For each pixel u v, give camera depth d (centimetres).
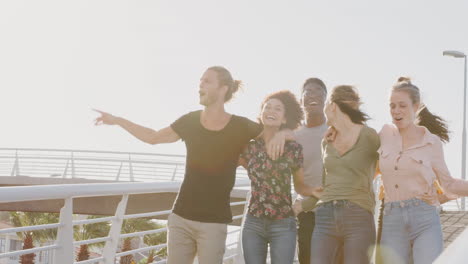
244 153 376
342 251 385
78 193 335
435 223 353
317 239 375
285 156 367
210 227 342
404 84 363
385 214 367
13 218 2750
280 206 366
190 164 348
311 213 438
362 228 362
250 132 350
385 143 365
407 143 363
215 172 344
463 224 948
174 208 350
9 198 287
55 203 2227
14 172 2455
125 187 383
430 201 355
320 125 448
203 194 343
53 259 334
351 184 365
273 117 367
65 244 334
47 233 2625
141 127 358
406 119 359
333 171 371
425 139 359
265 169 367
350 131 367
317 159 442
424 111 390
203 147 345
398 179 360
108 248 388
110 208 2255
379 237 392
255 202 371
